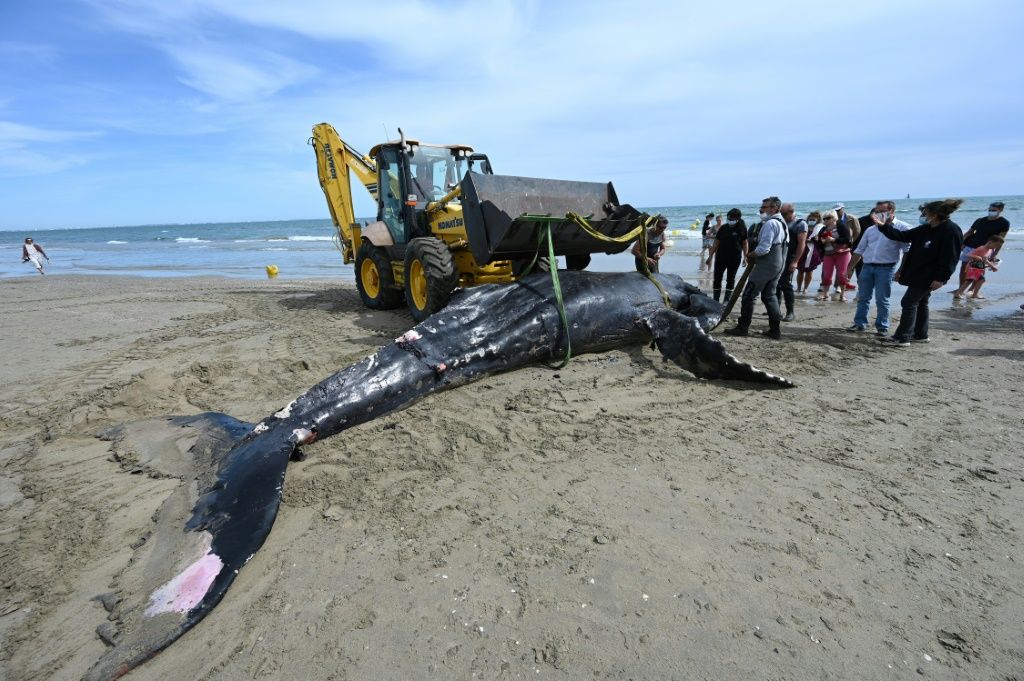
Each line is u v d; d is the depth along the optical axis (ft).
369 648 6.89
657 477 10.94
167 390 16.62
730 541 8.91
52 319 28.96
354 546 8.89
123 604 7.71
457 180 28.09
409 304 24.91
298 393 16.42
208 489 10.36
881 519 9.54
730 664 6.61
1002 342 21.67
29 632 7.32
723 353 16.37
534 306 18.07
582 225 19.38
